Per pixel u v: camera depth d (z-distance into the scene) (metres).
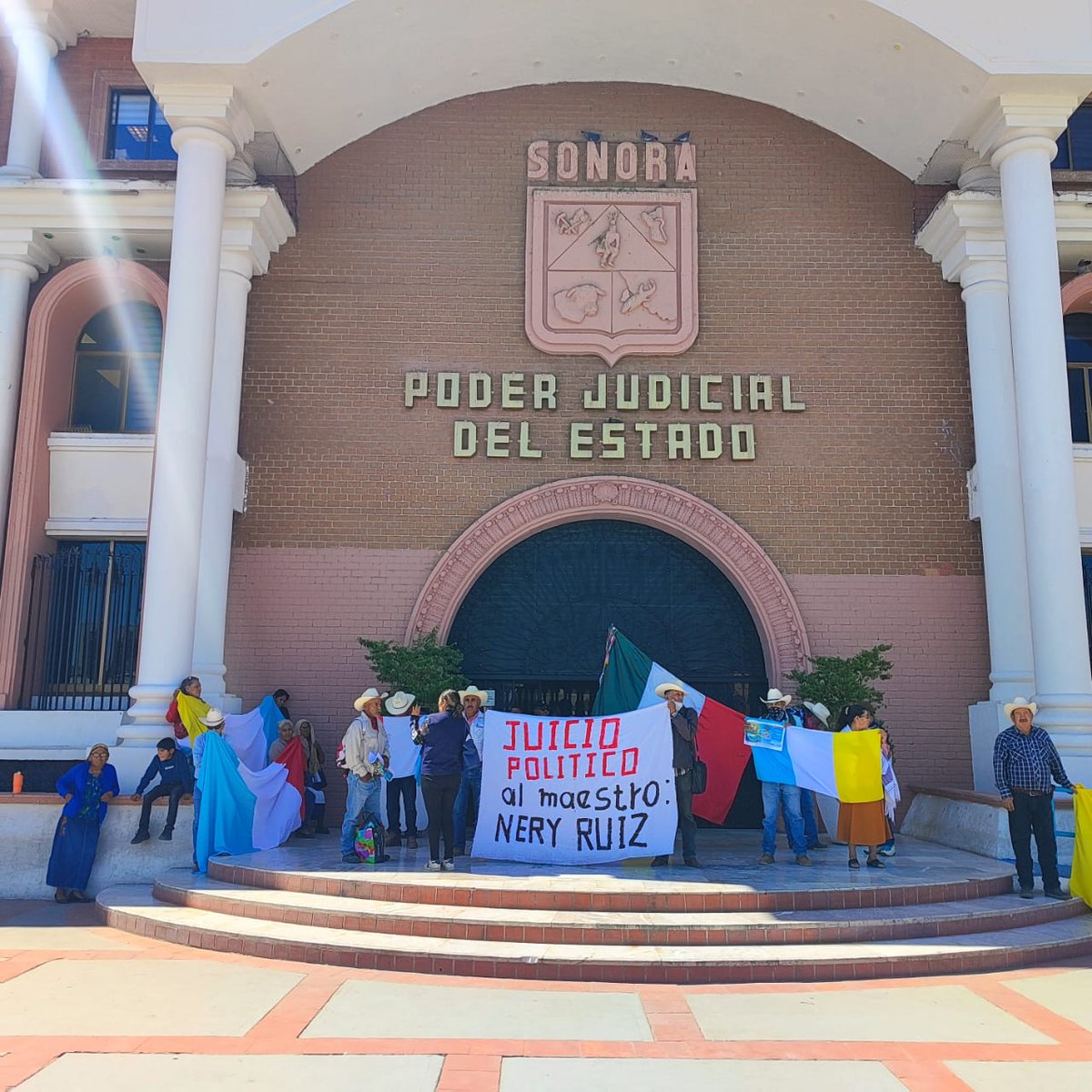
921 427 14.33
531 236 14.69
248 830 10.66
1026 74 12.34
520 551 14.48
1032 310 12.34
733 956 7.12
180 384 12.17
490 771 9.92
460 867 9.46
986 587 13.51
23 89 14.35
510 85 15.18
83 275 14.30
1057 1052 5.53
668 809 9.70
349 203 14.87
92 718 12.98
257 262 14.25
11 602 13.39
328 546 13.97
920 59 12.91
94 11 14.66
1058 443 11.98
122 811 10.55
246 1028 5.80
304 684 13.62
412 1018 6.05
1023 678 12.85
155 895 9.48
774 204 14.93
